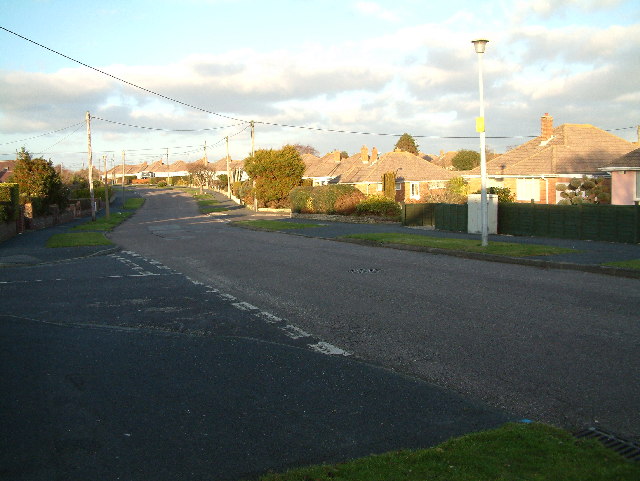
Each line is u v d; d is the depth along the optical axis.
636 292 11.41
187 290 13.75
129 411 5.94
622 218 20.00
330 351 8.11
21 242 29.06
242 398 6.28
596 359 7.19
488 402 6.00
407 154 61.19
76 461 4.79
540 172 34.69
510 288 12.26
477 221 26.12
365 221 37.59
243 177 116.06
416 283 13.32
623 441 4.90
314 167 80.06
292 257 19.61
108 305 12.13
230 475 4.52
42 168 45.41
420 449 4.73
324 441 5.11
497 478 4.09
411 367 7.27
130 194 109.81
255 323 10.02
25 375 7.22
